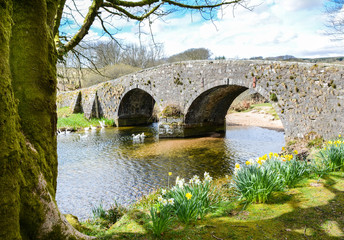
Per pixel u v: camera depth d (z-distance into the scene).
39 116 2.35
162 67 19.14
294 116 11.52
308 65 10.90
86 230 3.91
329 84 10.14
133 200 7.57
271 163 5.25
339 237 2.97
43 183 2.21
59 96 35.53
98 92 28.22
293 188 4.84
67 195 8.22
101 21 5.34
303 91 11.14
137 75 22.22
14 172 1.77
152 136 19.52
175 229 3.38
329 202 4.01
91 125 24.69
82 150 15.23
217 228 3.36
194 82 16.88
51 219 2.24
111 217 4.96
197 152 13.55
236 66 14.23
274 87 12.32
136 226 3.48
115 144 16.73
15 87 2.23
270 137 17.75
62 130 23.77
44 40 2.38
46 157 2.41
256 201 4.33
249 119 27.55
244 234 3.14
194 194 3.97
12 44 2.22
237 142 16.12
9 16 1.83
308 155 9.55
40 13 2.31
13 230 1.74
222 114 21.11
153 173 10.21
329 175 5.44
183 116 17.91
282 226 3.32
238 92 18.81
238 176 4.75
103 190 8.58
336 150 5.98
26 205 2.01
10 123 1.75
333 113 10.03
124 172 10.52
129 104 26.81
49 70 2.46
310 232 3.12
